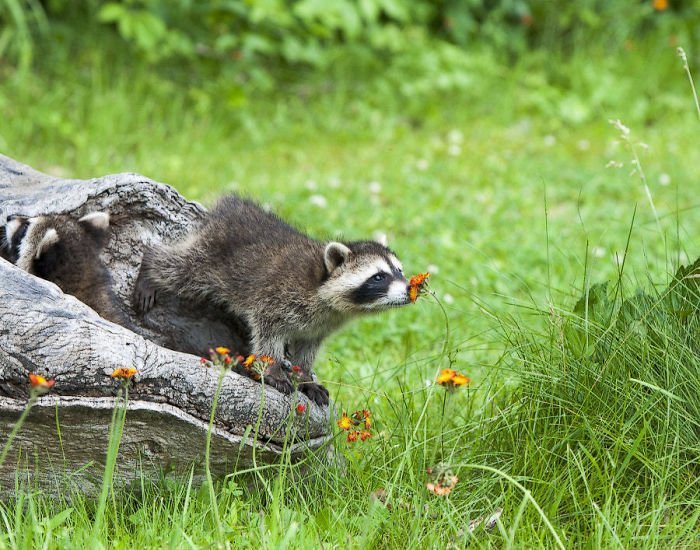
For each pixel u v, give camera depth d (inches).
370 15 834.8
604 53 936.3
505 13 944.3
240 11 816.3
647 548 267.9
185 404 284.5
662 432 300.5
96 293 337.7
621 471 289.6
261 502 306.0
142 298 353.1
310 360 370.6
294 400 303.6
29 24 790.5
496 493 301.7
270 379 320.2
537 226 608.4
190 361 287.1
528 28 959.6
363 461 313.7
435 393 360.2
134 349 277.6
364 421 317.4
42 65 770.2
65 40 785.6
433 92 863.7
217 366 290.0
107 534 271.7
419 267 524.1
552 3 948.6
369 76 871.1
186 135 732.7
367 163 736.3
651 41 941.8
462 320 464.8
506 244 569.0
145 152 699.4
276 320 349.7
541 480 293.9
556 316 335.0
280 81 855.1
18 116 697.6
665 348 313.0
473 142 794.8
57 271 330.3
